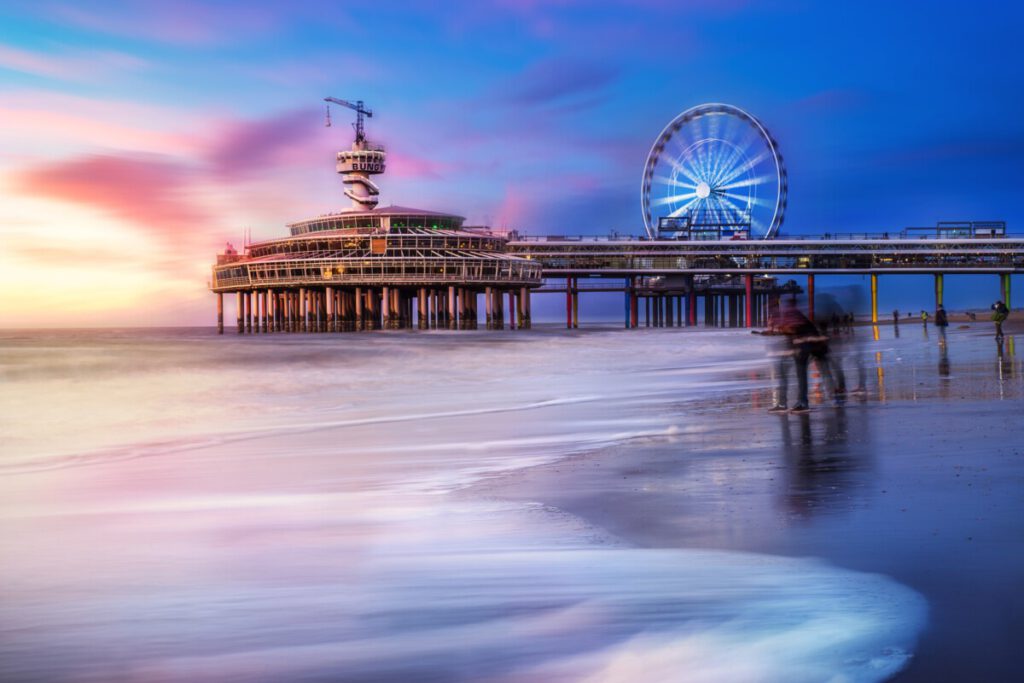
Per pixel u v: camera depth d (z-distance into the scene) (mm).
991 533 5645
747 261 144625
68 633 4207
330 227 141125
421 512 7172
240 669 3729
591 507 7074
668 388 22141
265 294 160250
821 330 16891
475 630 4160
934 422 11938
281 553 5820
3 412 18875
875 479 7723
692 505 6938
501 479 8797
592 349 53656
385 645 3982
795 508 6625
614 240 145750
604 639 3986
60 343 88938
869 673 3480
